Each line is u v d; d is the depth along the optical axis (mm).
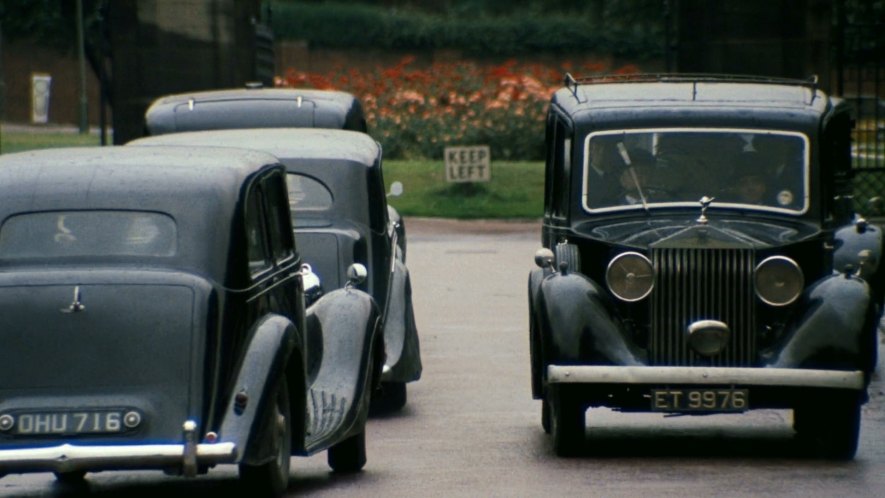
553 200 27312
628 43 165750
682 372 23172
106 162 20516
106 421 18953
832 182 26297
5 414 18984
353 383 22688
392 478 22766
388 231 30750
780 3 63625
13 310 19203
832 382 23031
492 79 94250
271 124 40969
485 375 33969
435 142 90062
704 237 23797
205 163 20656
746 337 23703
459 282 51531
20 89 161625
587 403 24016
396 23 167250
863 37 60531
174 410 19047
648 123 26375
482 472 23125
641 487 21625
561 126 27062
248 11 69312
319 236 29172
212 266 19672
